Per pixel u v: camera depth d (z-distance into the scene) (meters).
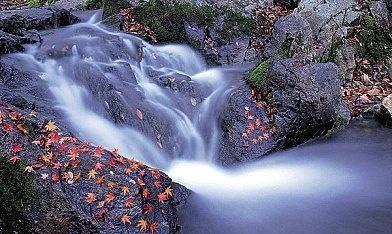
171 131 6.59
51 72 6.68
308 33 8.23
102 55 7.34
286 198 5.70
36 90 6.13
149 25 9.15
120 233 4.13
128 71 7.08
